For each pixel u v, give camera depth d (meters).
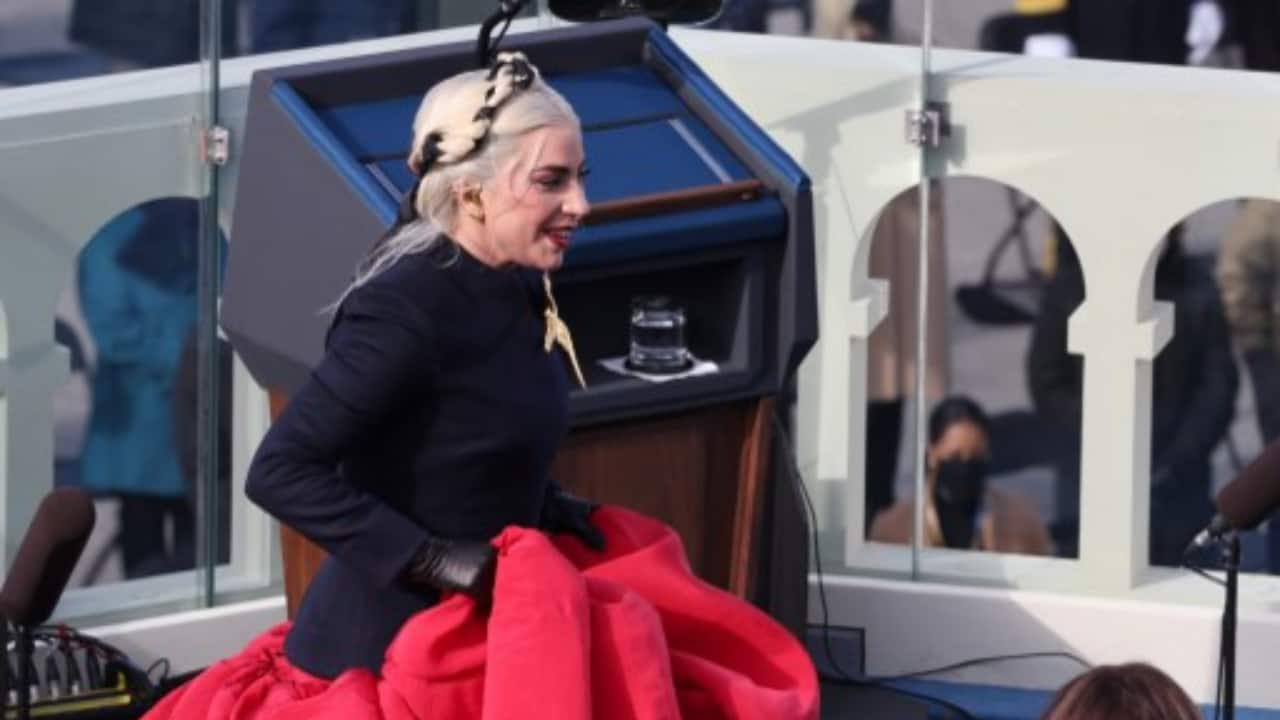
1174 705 14.67
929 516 31.36
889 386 29.67
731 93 23.78
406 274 16.09
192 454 27.08
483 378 16.17
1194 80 23.33
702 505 20.50
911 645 23.86
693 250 19.73
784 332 20.16
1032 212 32.56
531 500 16.62
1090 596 23.83
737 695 16.89
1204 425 31.70
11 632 21.80
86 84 22.69
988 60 23.78
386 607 16.58
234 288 20.03
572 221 16.22
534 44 20.55
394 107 19.89
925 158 23.62
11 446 22.89
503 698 15.99
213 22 22.62
